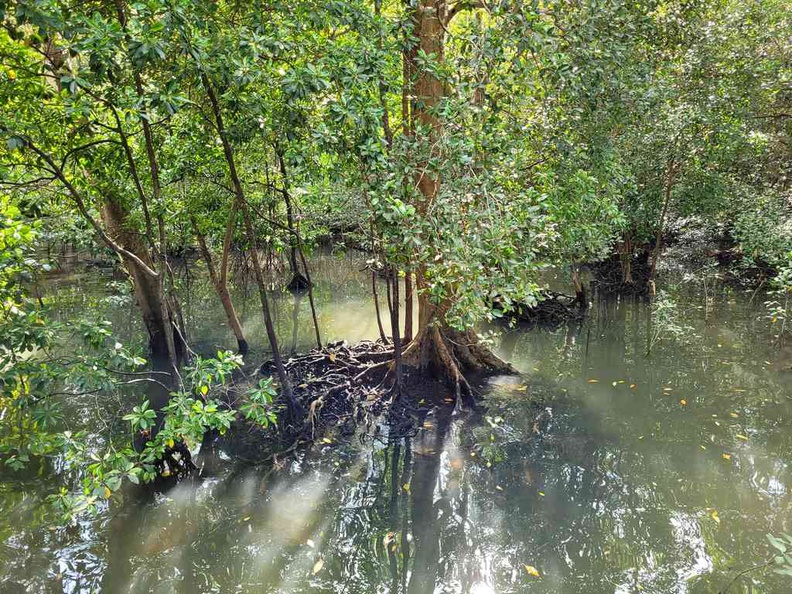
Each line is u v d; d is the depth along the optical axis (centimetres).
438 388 968
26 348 516
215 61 526
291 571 535
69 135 607
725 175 1617
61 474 715
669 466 714
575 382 1035
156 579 523
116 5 534
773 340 1205
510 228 550
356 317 1584
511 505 642
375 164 586
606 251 1452
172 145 838
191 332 1445
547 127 859
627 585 502
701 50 1289
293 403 862
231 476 724
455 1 898
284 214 1277
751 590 486
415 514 629
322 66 551
